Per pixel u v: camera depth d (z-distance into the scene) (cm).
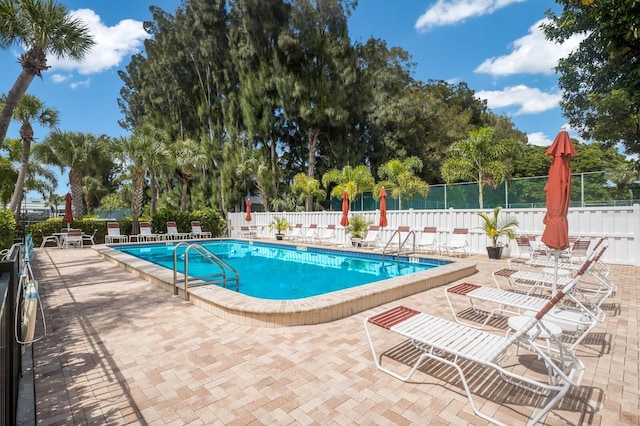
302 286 809
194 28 2519
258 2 2206
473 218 1141
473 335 305
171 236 1772
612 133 1181
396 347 379
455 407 267
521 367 333
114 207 3569
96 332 430
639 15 935
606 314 490
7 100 743
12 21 749
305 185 2114
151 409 266
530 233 1030
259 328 442
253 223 2047
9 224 922
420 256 1005
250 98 2267
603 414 257
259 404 271
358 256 1181
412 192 1756
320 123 2289
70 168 1736
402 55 2973
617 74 1227
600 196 1288
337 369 328
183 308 530
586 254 754
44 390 295
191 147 2161
